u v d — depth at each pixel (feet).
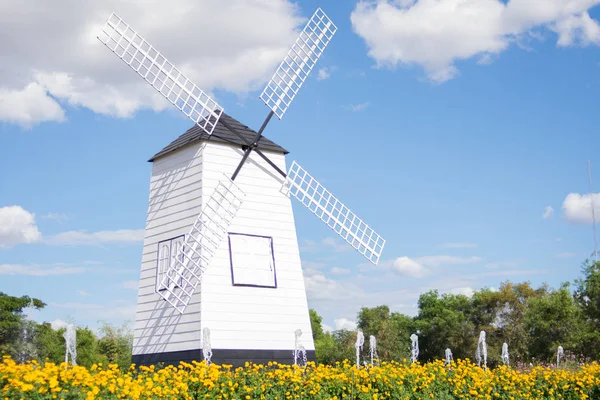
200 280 64.75
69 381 37.01
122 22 68.23
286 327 69.51
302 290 72.08
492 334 182.19
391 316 211.00
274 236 71.31
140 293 71.82
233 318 65.72
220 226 67.31
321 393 50.06
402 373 56.03
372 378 53.42
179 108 69.46
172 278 66.13
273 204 72.08
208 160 68.69
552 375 67.36
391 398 53.06
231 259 67.41
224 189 68.23
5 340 153.28
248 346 65.98
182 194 69.92
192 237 66.49
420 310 222.48
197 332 63.62
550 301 147.33
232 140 70.44
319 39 77.82
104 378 38.73
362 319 202.59
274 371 51.16
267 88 72.54
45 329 159.94
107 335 157.79
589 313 142.72
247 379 48.98
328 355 170.60
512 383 62.59
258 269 69.00
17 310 160.86
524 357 169.37
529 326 153.07
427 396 55.11
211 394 45.21
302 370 51.85
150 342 68.44
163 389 42.70
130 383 39.22
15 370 35.27
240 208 69.56
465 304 204.64
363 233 76.95
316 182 74.90
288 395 48.62
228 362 64.03
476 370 63.00
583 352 142.31
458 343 188.24
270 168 72.69
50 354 152.76
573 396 64.28
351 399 51.13
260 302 68.18
